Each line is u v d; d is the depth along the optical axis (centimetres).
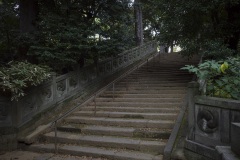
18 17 993
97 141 594
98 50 868
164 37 944
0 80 588
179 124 589
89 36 852
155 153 527
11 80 590
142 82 1040
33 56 870
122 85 1039
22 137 651
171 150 487
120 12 965
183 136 538
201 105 458
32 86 711
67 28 808
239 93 462
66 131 690
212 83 517
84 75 967
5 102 648
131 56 1488
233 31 903
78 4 884
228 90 469
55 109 795
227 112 402
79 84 932
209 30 913
